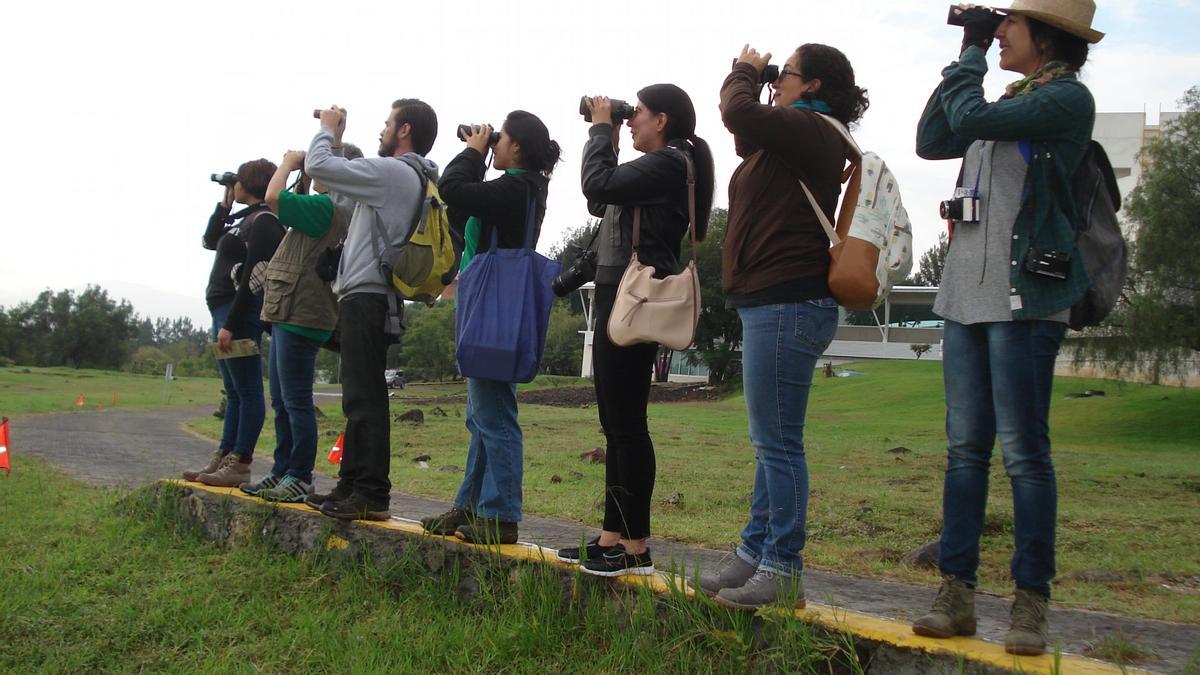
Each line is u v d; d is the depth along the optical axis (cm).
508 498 400
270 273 488
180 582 422
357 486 440
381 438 442
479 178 404
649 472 355
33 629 361
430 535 406
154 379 5947
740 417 2753
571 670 315
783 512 305
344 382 443
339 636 351
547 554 378
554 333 6191
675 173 344
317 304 484
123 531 515
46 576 423
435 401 3619
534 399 3853
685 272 332
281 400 514
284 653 342
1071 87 276
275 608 394
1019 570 276
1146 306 2406
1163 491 1147
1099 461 1661
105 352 9031
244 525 484
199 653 344
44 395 2889
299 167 483
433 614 371
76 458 1023
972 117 280
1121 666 256
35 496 667
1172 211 2361
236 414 580
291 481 493
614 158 358
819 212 305
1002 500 942
